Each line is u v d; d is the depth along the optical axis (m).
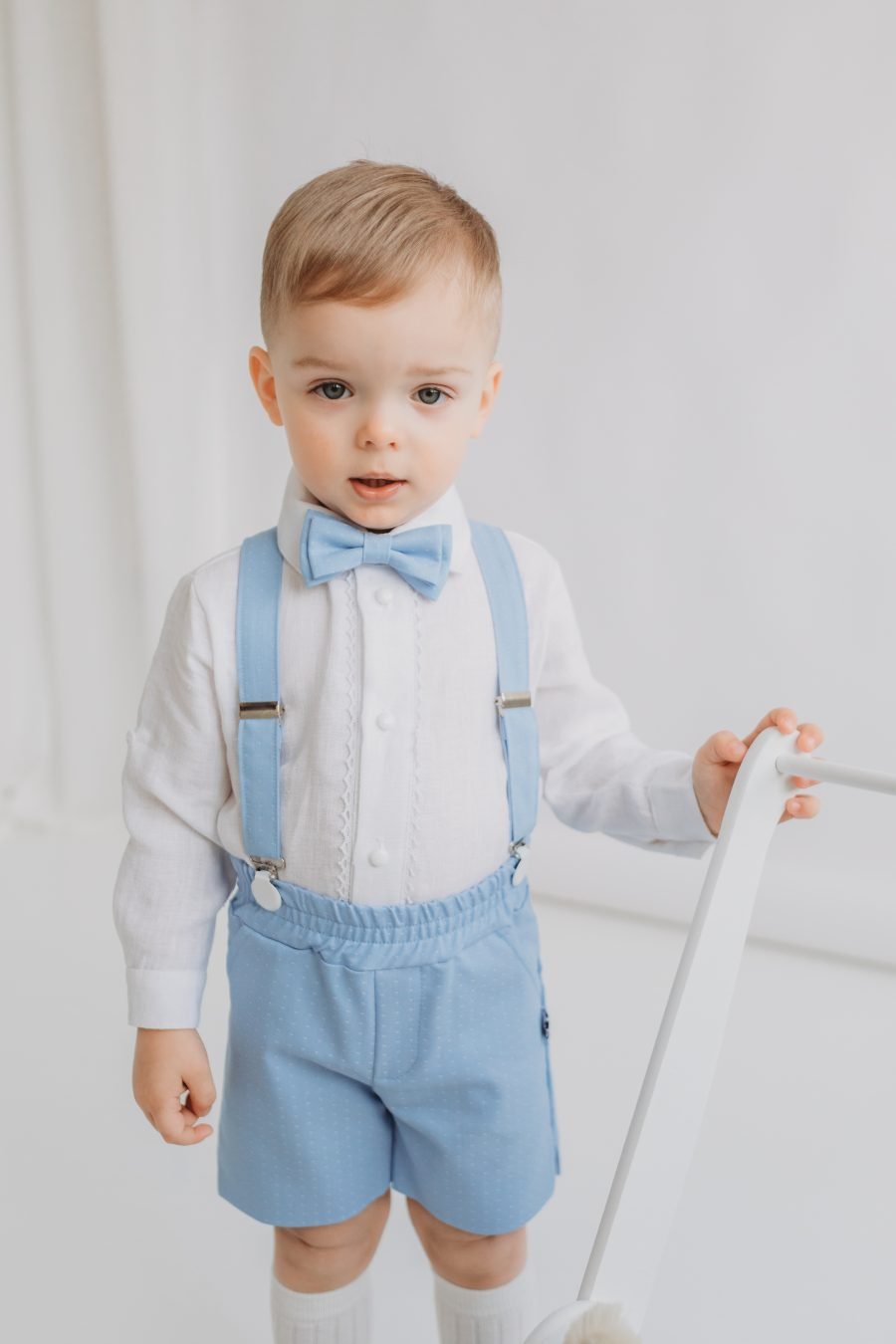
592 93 2.01
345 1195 1.02
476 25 2.05
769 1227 1.42
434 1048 0.97
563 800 1.08
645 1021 1.86
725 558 2.10
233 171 2.29
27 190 2.38
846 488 2.01
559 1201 1.45
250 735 0.96
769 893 2.10
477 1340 1.07
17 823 2.60
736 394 2.04
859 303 1.94
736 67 1.93
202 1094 1.02
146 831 1.03
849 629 2.06
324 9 2.14
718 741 0.93
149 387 2.37
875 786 0.78
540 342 2.13
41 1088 1.66
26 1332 1.25
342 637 0.96
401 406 0.90
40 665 2.64
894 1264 1.36
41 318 2.43
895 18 1.83
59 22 2.30
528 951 1.03
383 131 2.16
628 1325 0.74
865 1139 1.58
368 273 0.86
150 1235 1.39
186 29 2.23
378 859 0.95
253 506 2.44
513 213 2.10
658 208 2.02
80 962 2.01
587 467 2.15
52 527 2.53
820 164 1.92
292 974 0.98
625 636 2.20
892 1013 1.89
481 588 1.00
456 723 0.97
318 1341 1.07
